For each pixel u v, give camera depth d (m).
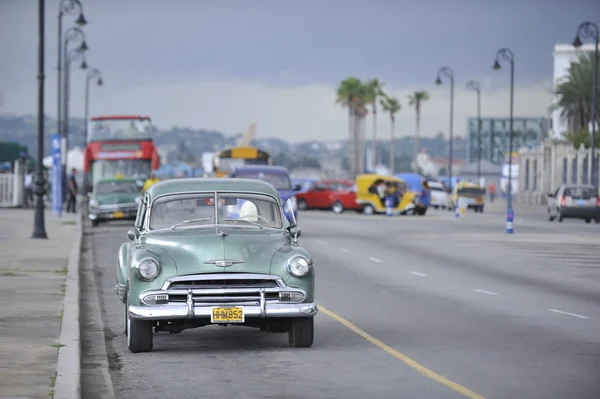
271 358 28.30
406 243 78.50
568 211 114.88
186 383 24.84
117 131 120.12
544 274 55.16
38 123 79.38
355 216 133.75
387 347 30.11
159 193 31.33
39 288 45.16
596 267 59.28
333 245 76.12
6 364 26.25
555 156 192.12
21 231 86.25
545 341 31.25
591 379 24.86
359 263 61.34
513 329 34.00
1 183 135.75
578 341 31.23
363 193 142.88
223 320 27.94
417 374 25.70
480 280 51.66
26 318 35.19
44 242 74.38
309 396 23.11
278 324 30.97
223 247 28.48
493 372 25.89
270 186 32.09
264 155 126.81
